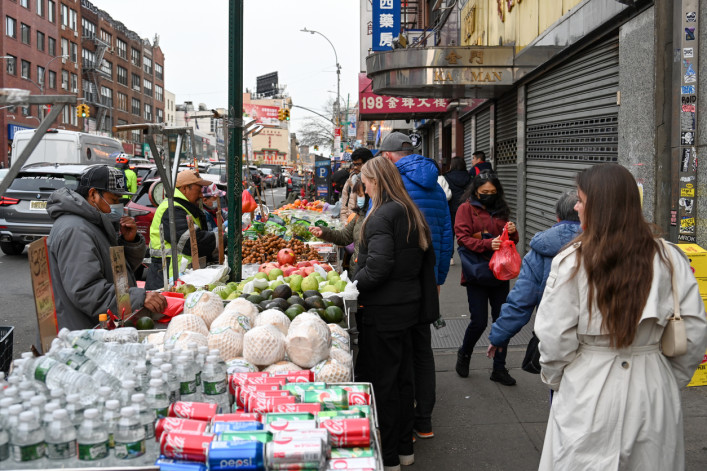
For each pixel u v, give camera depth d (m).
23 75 51.88
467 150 16.45
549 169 9.30
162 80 93.75
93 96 68.19
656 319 2.29
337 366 2.83
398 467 3.84
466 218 5.09
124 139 76.12
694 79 5.27
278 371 2.77
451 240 4.94
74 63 61.88
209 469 1.90
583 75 7.85
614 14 6.38
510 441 4.28
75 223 3.40
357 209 5.39
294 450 1.91
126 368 2.41
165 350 2.74
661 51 5.47
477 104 14.11
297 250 6.96
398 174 3.84
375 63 10.66
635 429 2.25
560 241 3.53
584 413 2.31
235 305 3.45
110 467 1.89
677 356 2.33
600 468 2.26
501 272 4.75
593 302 2.29
